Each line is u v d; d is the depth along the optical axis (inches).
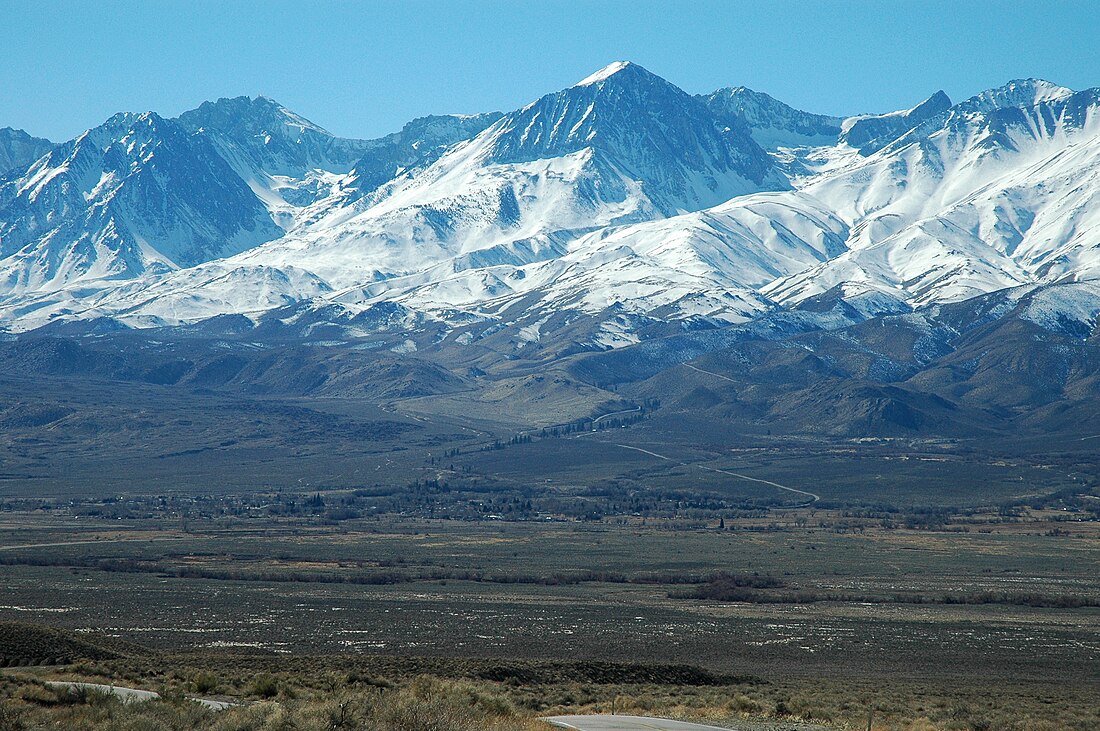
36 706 6515.8
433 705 6446.9
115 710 6397.6
